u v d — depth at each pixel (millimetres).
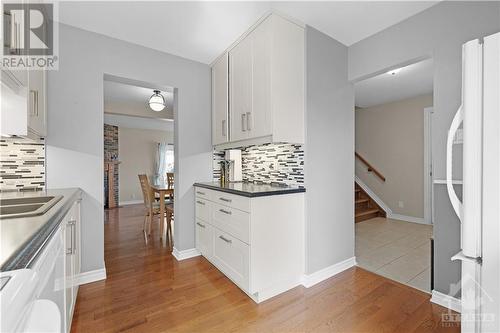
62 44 2059
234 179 2822
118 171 6922
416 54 1970
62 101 2049
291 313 1677
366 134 5250
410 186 4555
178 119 2707
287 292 1966
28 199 1495
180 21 2062
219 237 2260
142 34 2264
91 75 2189
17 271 535
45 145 1976
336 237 2342
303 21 2078
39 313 597
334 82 2350
